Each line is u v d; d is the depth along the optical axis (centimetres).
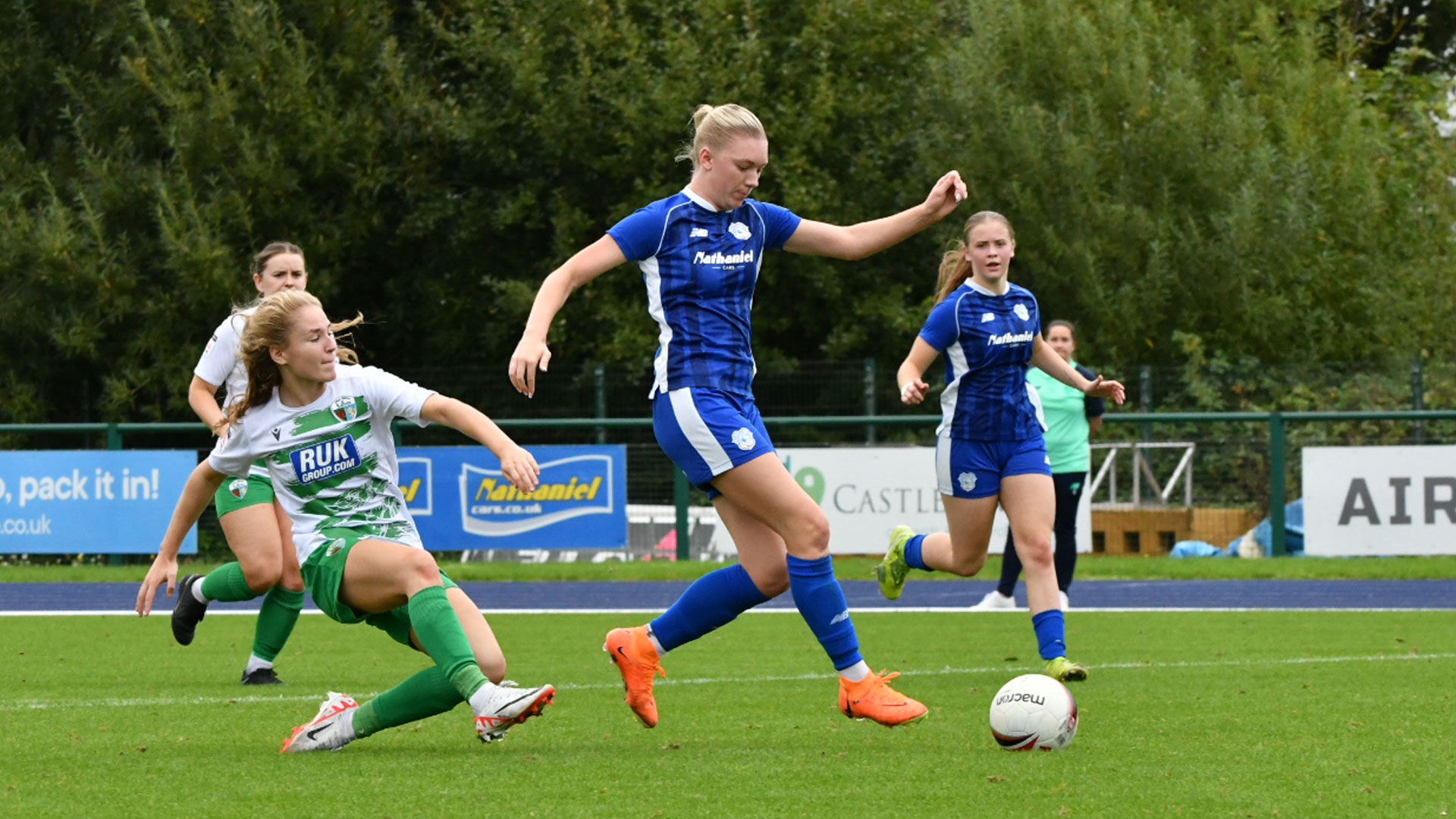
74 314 3825
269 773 858
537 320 888
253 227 3959
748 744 972
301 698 1234
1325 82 4384
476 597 2428
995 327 1291
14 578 2786
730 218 965
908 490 2836
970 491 1327
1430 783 814
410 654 1588
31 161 4131
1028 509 1315
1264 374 3406
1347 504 2778
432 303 4269
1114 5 4150
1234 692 1225
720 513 1003
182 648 1688
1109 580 2569
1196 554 2919
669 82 3906
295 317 892
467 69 4141
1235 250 3834
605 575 2758
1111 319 3791
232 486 1276
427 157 4122
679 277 947
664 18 4031
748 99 3919
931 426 2959
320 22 4006
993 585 2528
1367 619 1958
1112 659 1503
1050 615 1308
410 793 791
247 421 920
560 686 1309
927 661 1520
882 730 1041
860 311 4034
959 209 3994
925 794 786
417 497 2869
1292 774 841
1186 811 740
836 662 983
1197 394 3369
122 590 2598
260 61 3853
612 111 3969
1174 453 3022
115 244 3838
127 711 1148
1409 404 3322
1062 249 3838
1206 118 4072
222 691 1288
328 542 916
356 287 4369
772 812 740
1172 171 4025
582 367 3566
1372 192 4125
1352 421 2972
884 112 4172
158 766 884
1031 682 935
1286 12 4709
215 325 3931
